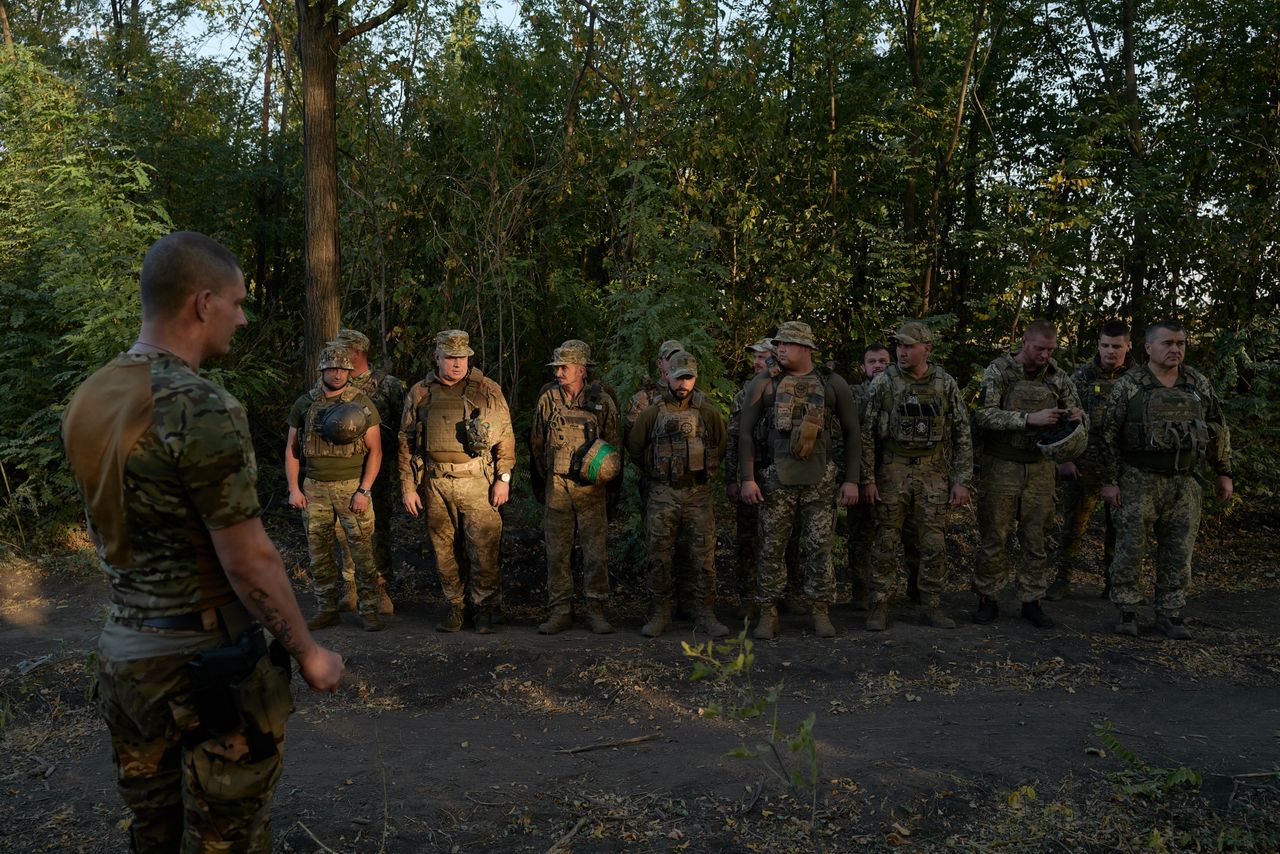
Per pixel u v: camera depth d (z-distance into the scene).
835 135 9.33
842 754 3.91
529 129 8.91
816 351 8.78
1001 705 4.57
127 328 7.44
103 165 8.66
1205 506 7.75
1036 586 5.82
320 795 3.55
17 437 8.14
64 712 4.47
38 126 8.76
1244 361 7.33
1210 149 9.06
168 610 1.98
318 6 7.02
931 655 5.23
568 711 4.59
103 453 1.94
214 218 9.93
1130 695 4.68
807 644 5.47
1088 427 6.48
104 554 2.02
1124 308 8.87
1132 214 8.43
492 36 8.86
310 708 4.62
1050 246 8.15
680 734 4.25
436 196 8.76
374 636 5.68
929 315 9.72
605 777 3.75
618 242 8.30
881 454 5.76
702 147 8.48
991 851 3.11
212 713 1.95
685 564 6.26
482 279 8.18
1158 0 9.30
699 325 7.28
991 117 10.52
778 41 9.48
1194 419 5.36
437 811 3.41
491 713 4.57
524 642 5.53
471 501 5.69
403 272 8.51
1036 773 3.65
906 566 6.88
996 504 5.80
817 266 8.80
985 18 10.09
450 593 5.80
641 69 8.71
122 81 10.39
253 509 1.95
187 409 1.91
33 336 8.07
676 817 3.38
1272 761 3.75
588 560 5.80
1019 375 5.73
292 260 10.54
